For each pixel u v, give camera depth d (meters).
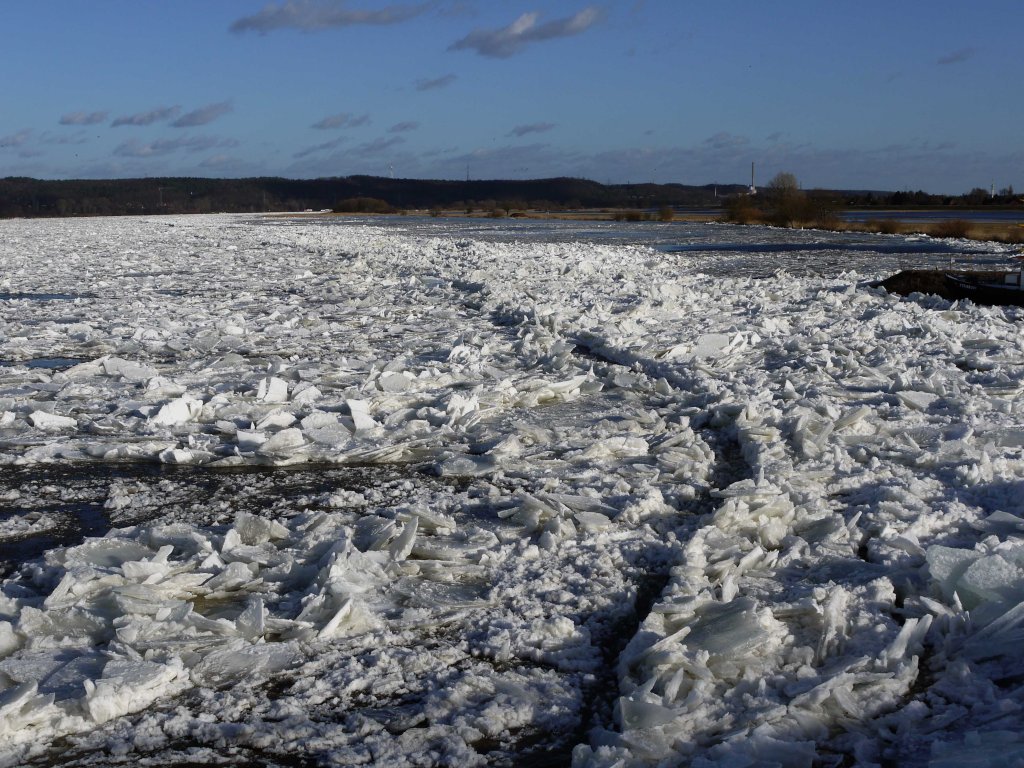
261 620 4.65
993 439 7.59
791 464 6.99
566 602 4.98
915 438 7.74
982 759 3.21
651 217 89.25
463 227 65.12
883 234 50.50
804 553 5.45
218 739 3.81
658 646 4.21
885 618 4.55
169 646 4.45
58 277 26.17
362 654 4.48
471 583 5.25
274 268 28.36
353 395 9.52
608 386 10.49
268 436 8.20
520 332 14.06
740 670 4.13
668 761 3.50
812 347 12.30
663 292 18.67
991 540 5.11
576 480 7.07
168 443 8.16
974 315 14.68
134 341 14.10
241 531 5.87
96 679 4.20
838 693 3.84
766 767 3.36
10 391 10.52
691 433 7.97
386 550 5.57
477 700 4.06
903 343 12.42
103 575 5.16
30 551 5.94
